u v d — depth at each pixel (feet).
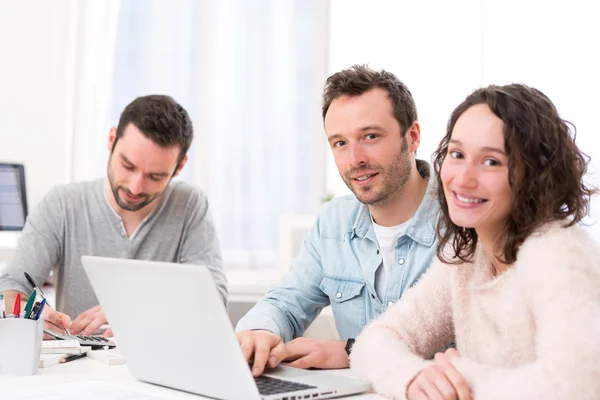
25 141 11.60
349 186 5.20
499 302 3.86
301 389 3.55
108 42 12.33
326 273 5.52
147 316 3.59
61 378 3.95
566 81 9.99
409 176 5.19
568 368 3.07
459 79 11.47
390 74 5.18
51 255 7.01
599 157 9.59
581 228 3.62
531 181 3.57
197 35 12.91
